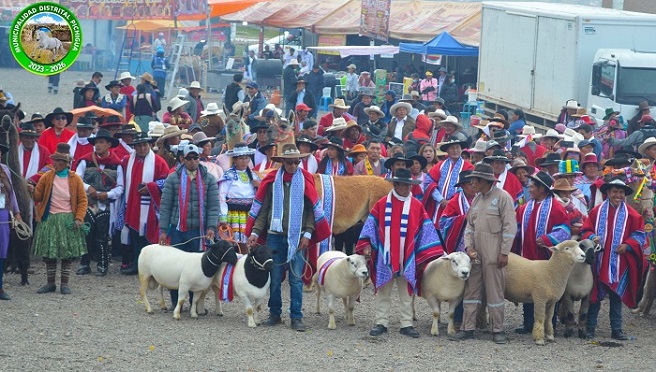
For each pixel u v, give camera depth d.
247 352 9.75
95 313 11.23
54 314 11.10
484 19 30.23
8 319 10.76
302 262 10.91
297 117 18.80
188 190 11.64
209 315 11.38
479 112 30.59
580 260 10.06
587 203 12.58
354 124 15.60
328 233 11.00
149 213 13.19
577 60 24.38
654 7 35.69
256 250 10.62
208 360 9.42
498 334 10.44
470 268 10.31
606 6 37.59
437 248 10.47
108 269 13.94
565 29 24.83
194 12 41.34
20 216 11.95
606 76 23.64
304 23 42.97
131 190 13.22
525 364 9.60
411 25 38.94
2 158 12.11
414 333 10.62
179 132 14.27
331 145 13.88
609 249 10.75
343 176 13.21
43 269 13.80
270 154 14.19
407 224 10.47
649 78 23.33
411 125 18.67
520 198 12.38
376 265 10.56
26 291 12.30
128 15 38.81
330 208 12.82
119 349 9.70
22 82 42.91
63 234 12.00
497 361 9.67
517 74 27.58
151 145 14.81
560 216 10.79
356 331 10.84
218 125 18.61
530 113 26.73
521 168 12.91
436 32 37.28
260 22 44.59
